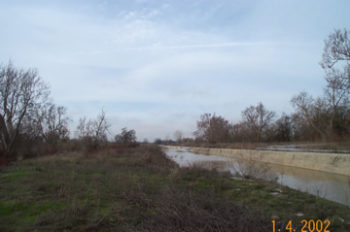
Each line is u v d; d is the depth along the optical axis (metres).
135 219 5.59
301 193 9.08
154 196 7.41
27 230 4.89
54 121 30.33
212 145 52.31
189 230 4.61
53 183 9.02
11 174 11.02
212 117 68.88
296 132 54.16
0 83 20.61
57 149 26.28
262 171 14.63
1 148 20.27
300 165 21.81
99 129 28.20
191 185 9.71
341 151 20.69
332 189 12.11
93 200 7.08
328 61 27.80
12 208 6.23
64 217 5.53
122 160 18.23
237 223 4.89
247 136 60.34
